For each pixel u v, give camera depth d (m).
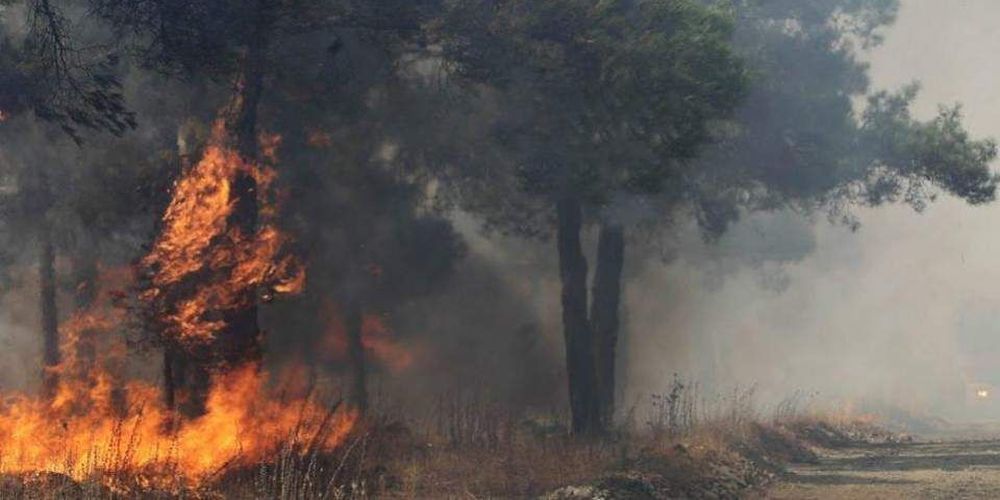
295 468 20.39
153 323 24.22
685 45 24.52
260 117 31.19
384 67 31.05
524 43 25.30
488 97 30.48
